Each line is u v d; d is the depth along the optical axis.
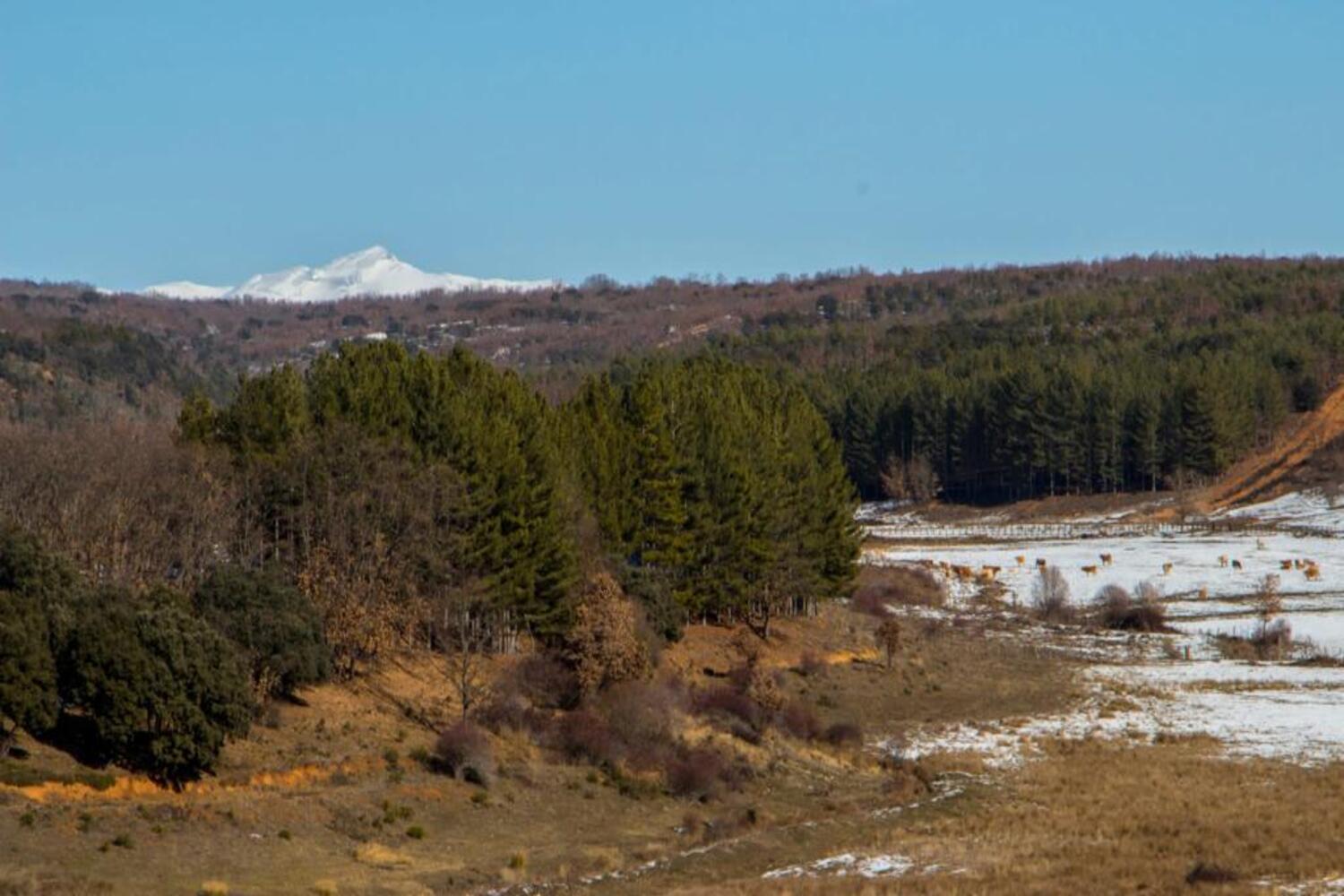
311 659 88.25
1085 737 110.81
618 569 119.75
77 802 69.06
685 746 97.38
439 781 83.44
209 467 100.31
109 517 94.31
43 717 70.50
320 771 80.50
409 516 100.62
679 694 105.31
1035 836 78.50
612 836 80.19
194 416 108.69
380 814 76.69
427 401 108.19
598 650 100.38
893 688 128.62
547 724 95.56
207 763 74.69
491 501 105.94
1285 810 82.81
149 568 94.50
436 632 106.31
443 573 102.00
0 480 95.75
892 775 97.88
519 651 109.25
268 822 72.31
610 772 90.75
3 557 75.94
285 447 102.94
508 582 106.50
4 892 58.25
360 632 94.75
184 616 76.19
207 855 67.38
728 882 70.69
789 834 81.12
